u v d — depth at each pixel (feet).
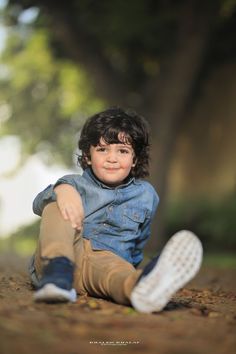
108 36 58.13
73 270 11.93
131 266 13.24
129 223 13.96
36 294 11.60
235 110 66.59
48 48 67.62
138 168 14.66
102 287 12.91
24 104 94.58
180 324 11.10
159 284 11.51
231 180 65.41
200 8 55.21
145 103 59.00
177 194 74.49
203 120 72.08
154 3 55.98
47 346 8.97
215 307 13.92
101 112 14.53
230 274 31.58
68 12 55.83
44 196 13.24
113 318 11.19
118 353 8.91
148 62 64.64
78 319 10.84
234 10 59.16
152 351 9.10
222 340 10.01
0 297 13.20
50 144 99.96
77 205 12.82
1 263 32.48
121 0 54.80
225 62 67.92
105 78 58.18
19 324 10.09
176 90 56.90
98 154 13.96
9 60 88.99
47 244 12.26
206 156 71.00
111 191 13.89
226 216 60.85
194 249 11.50
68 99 89.10
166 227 64.80
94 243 13.74
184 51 55.98
